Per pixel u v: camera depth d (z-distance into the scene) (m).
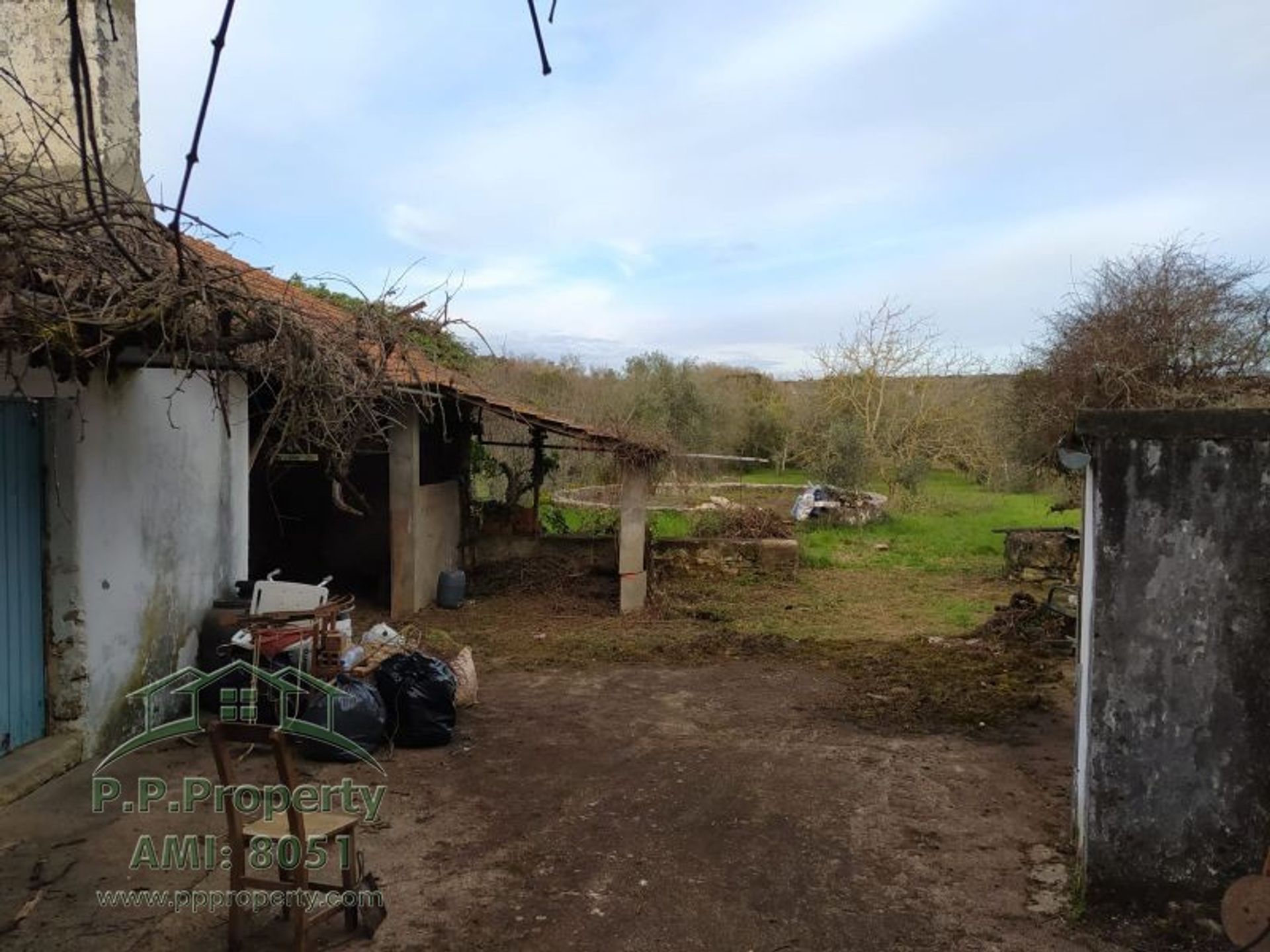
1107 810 4.14
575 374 25.39
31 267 3.45
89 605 5.80
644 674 8.77
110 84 6.77
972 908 4.27
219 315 4.28
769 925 4.09
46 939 3.81
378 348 5.34
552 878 4.50
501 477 15.38
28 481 5.49
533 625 11.03
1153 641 4.07
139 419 6.34
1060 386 10.90
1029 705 7.66
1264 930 3.56
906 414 22.33
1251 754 3.97
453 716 6.59
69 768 5.62
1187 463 3.99
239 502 7.94
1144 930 4.05
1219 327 9.58
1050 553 13.84
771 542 14.38
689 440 24.94
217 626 7.14
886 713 7.50
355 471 12.18
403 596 11.21
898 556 16.38
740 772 6.08
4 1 6.53
